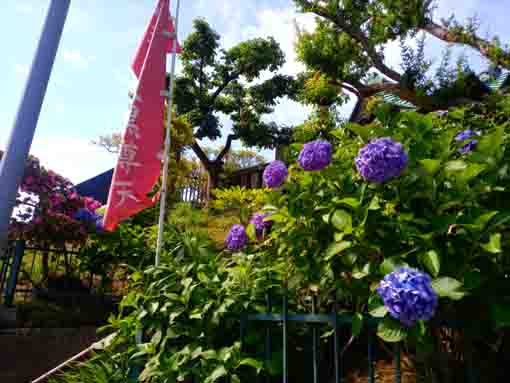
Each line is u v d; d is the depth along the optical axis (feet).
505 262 5.35
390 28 32.04
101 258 16.35
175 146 28.27
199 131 60.49
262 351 7.55
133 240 16.34
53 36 10.90
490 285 5.11
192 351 7.47
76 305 15.49
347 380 7.62
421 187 5.71
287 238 6.85
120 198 9.78
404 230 5.36
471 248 5.05
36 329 13.02
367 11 33.88
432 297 4.25
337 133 8.14
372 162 5.44
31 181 16.14
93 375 8.82
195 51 62.03
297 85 60.75
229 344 7.80
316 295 7.29
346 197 6.31
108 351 9.29
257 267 8.37
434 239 5.29
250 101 64.39
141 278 9.95
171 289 8.48
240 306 7.55
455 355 6.53
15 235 15.79
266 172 7.49
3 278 15.51
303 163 6.55
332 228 6.40
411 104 31.65
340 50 35.14
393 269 5.01
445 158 5.94
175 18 11.58
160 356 7.67
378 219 5.73
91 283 16.49
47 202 16.30
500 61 26.21
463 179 5.40
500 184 5.64
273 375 7.27
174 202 29.14
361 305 6.36
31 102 10.39
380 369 7.64
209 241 12.65
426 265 4.85
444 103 27.78
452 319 5.28
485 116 14.57
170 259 10.19
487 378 6.13
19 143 10.15
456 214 5.57
